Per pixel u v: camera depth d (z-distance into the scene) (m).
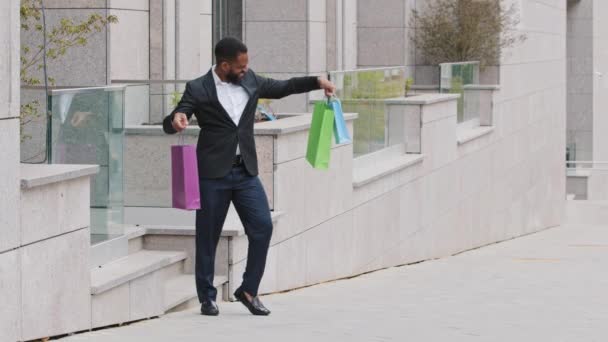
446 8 43.00
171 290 17.94
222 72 15.89
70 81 23.89
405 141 32.81
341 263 25.33
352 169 26.05
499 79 44.72
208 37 28.81
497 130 44.72
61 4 23.73
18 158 12.93
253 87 16.08
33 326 13.31
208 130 15.98
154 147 19.75
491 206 43.97
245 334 14.82
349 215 25.86
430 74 43.22
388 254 29.45
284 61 35.84
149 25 25.69
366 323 16.36
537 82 54.09
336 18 37.59
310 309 18.19
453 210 37.25
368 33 42.34
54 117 15.45
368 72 28.70
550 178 58.75
